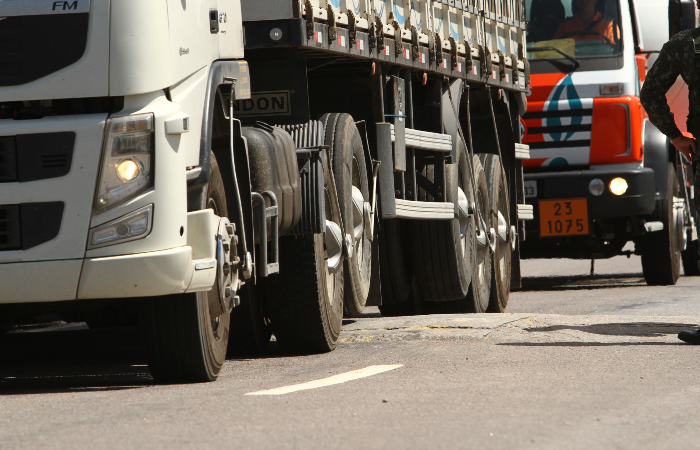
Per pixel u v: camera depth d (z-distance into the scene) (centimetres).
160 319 1734
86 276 1589
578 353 2023
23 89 1596
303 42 2181
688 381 1661
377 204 2616
